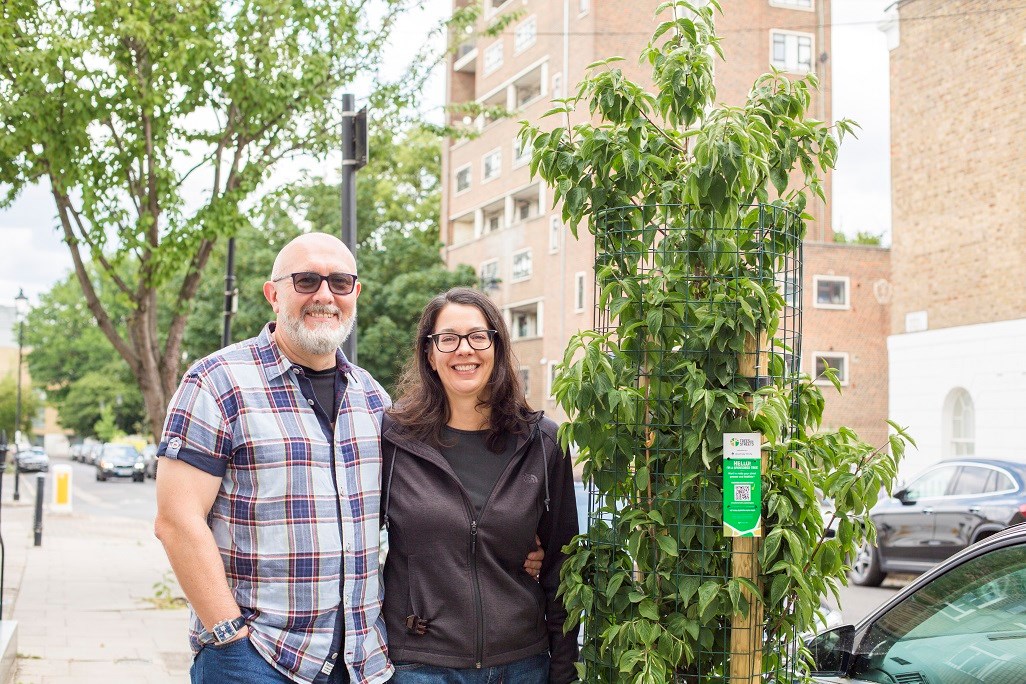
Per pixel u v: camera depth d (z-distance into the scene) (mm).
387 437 3303
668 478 3055
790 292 3266
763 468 2973
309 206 33062
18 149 9031
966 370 19547
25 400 81625
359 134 7781
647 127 3193
